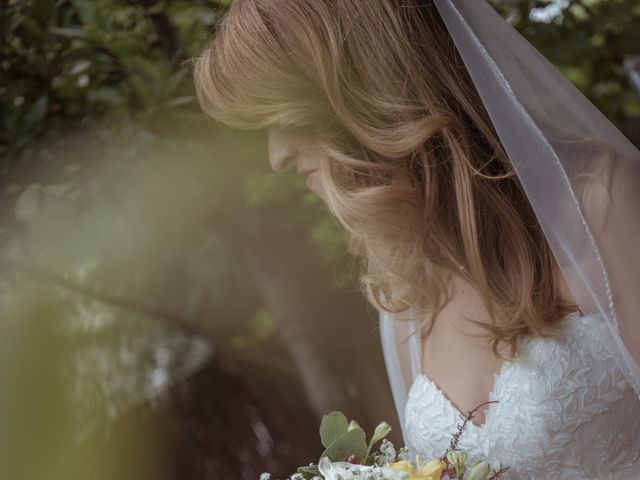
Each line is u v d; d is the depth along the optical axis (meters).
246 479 4.41
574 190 1.13
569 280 1.15
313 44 1.22
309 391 3.40
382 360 3.45
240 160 2.35
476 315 1.32
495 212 1.23
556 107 1.25
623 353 1.12
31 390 0.48
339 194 1.30
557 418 1.18
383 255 1.36
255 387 4.42
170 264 3.58
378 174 1.29
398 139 1.22
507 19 2.21
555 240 1.13
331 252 3.26
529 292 1.18
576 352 1.18
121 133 2.16
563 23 2.21
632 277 1.11
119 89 2.22
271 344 4.20
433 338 1.42
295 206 3.11
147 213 2.51
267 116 1.30
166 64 2.22
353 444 1.13
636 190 1.14
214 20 2.38
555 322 1.21
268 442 4.41
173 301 4.07
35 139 2.10
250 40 1.27
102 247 2.50
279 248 3.31
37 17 2.06
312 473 1.11
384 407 3.40
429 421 1.34
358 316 3.43
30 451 0.47
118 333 4.06
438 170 1.27
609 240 1.12
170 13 2.47
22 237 2.09
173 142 2.18
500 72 1.16
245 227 3.12
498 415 1.23
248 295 4.14
